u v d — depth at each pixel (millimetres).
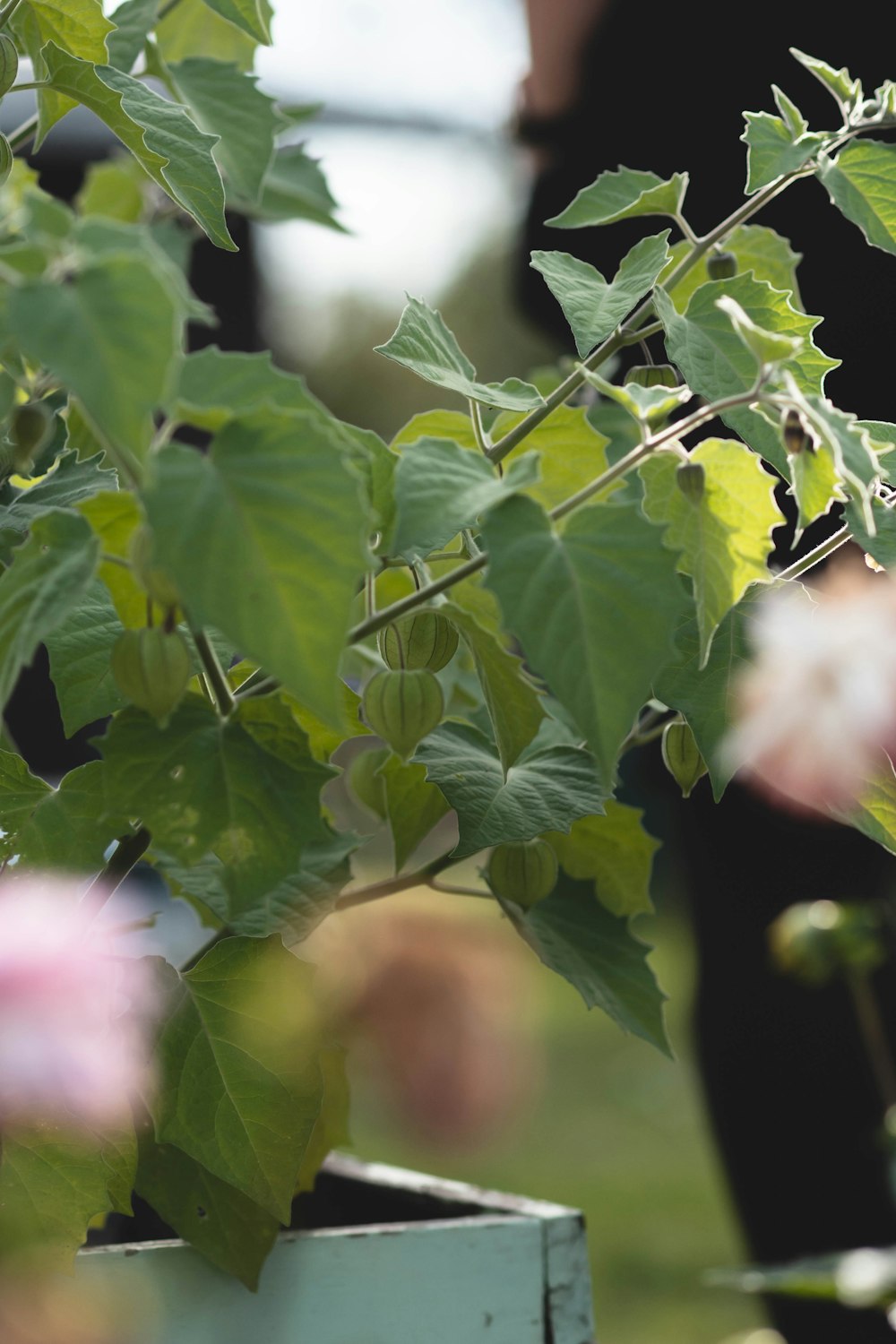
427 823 1967
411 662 1892
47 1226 1852
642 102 2406
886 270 2340
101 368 1676
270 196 2354
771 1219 2676
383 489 1857
